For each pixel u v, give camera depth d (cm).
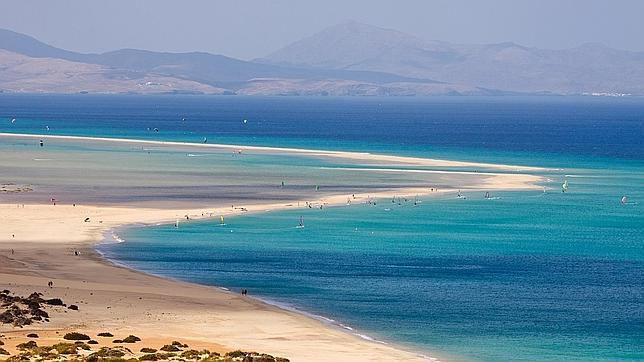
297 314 14788
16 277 16825
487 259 19588
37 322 13438
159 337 12938
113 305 14900
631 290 16688
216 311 14788
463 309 15212
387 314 14875
